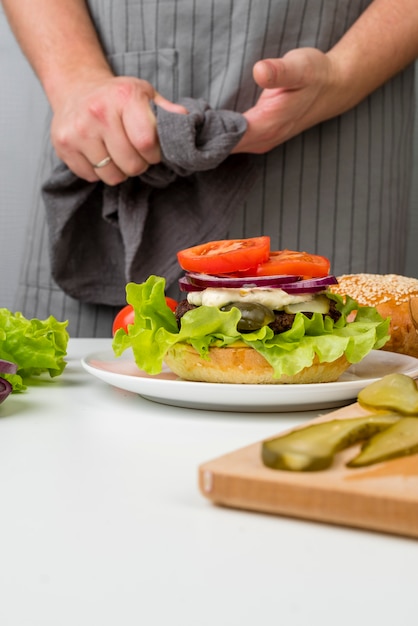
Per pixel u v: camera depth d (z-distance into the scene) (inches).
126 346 33.4
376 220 65.2
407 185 70.4
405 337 42.7
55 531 19.2
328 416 25.6
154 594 15.9
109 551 18.0
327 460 19.9
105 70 59.2
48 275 65.4
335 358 31.8
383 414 25.3
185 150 51.8
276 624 14.7
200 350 32.1
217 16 58.2
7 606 15.5
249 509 20.4
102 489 22.3
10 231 90.2
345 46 58.0
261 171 61.5
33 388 37.8
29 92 88.0
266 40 58.1
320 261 34.4
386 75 60.4
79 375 41.2
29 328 38.4
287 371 31.2
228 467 20.3
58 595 15.9
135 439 27.9
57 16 61.2
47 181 58.7
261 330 31.8
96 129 54.6
